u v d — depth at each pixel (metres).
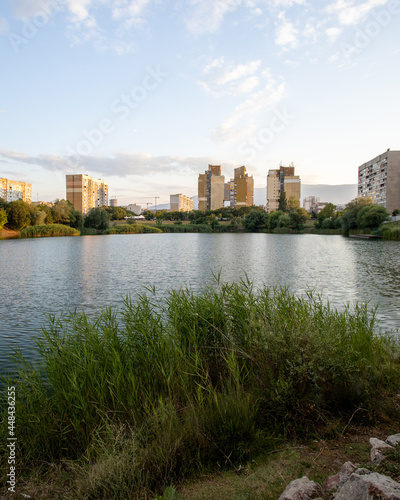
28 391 4.05
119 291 14.49
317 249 36.97
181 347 4.71
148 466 2.83
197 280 17.14
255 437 3.09
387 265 22.83
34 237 64.88
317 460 2.80
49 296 13.52
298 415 3.39
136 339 4.88
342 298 12.85
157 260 26.53
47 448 3.33
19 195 143.50
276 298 6.31
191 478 2.72
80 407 3.56
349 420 3.34
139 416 3.57
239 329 4.89
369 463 2.54
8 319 10.19
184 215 144.12
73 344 4.76
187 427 3.19
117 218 129.00
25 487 2.86
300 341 3.83
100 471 2.74
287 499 2.14
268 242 52.09
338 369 3.79
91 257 29.11
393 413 3.50
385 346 5.54
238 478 2.66
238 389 3.58
